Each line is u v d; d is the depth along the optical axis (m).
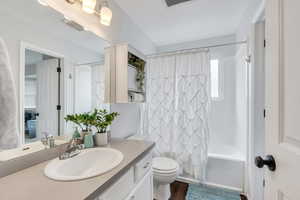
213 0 1.64
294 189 0.47
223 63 2.62
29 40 0.94
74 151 1.07
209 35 2.56
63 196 0.60
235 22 2.13
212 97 2.69
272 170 0.60
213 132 2.67
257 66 1.53
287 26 0.53
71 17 1.21
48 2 1.04
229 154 2.30
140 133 2.27
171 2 1.67
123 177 0.89
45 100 1.03
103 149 1.18
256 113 1.54
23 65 0.90
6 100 0.66
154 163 1.80
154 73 2.25
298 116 0.47
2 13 0.81
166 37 2.61
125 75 1.61
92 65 1.42
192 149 2.04
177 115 2.16
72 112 1.24
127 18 1.92
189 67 2.08
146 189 1.24
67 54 1.20
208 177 2.07
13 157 0.84
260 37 1.51
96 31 1.44
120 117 1.80
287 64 0.52
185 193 1.89
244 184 1.90
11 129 0.67
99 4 1.45
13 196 0.60
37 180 0.73
